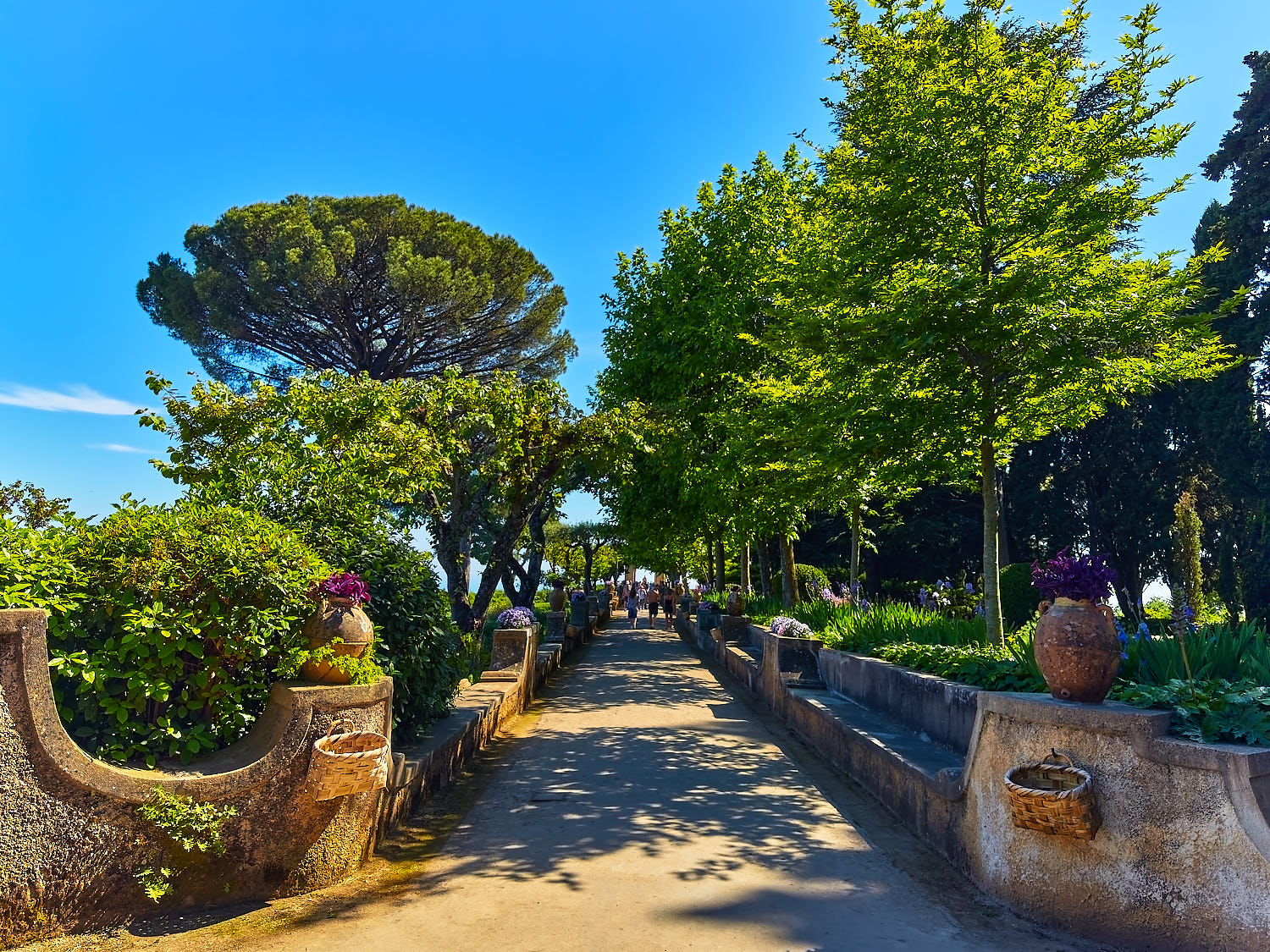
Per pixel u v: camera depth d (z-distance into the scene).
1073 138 8.77
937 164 8.73
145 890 3.94
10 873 3.54
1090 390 8.35
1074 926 4.09
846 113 10.15
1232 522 27.52
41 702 3.64
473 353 31.33
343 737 4.48
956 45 8.79
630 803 6.75
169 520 4.75
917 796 5.90
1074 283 8.16
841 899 4.61
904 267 9.15
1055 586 4.55
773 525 18.05
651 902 4.52
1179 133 8.26
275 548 4.93
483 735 8.95
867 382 9.20
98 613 4.30
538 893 4.64
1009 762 4.55
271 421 10.36
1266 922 3.41
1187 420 27.47
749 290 19.09
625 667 18.86
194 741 4.43
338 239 25.91
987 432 8.63
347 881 4.79
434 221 28.95
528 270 31.48
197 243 27.75
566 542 46.81
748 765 8.34
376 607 6.50
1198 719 4.05
